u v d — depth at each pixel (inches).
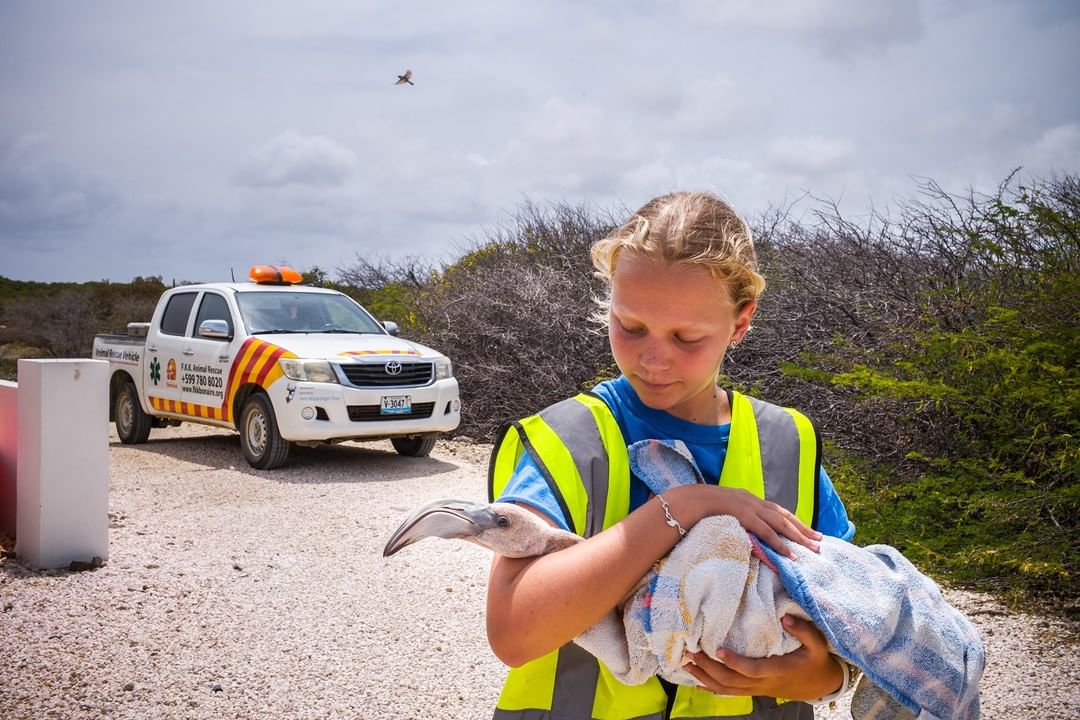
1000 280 307.0
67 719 153.1
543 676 58.4
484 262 573.3
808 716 65.1
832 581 54.1
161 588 221.1
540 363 476.1
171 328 438.6
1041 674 176.2
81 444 238.2
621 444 60.5
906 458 280.1
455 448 453.1
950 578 231.5
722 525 53.4
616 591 51.4
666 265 55.9
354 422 369.7
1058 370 240.5
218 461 410.0
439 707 162.6
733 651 52.4
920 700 54.0
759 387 328.5
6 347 936.3
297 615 206.2
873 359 306.8
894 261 351.9
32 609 203.6
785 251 392.5
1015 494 237.9
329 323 415.8
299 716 157.8
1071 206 299.0
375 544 266.2
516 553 53.5
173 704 160.4
